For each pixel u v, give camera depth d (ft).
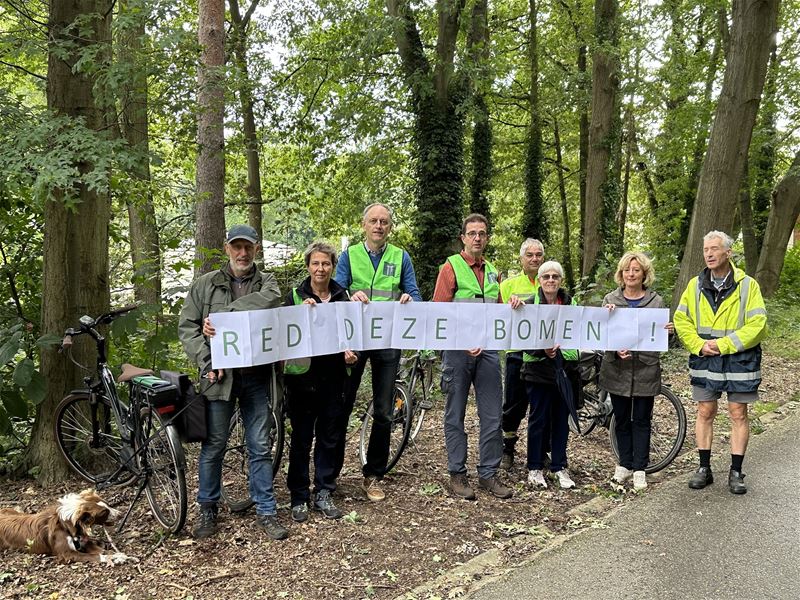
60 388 16.21
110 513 11.74
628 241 88.07
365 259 14.99
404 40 50.57
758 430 20.38
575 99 64.75
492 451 15.39
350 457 18.35
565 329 15.55
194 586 10.56
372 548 12.12
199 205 28.32
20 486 15.67
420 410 19.26
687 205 66.23
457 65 48.98
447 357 15.31
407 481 16.14
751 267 59.52
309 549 12.02
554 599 10.25
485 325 14.98
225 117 27.81
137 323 17.42
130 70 16.21
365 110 53.26
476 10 57.77
